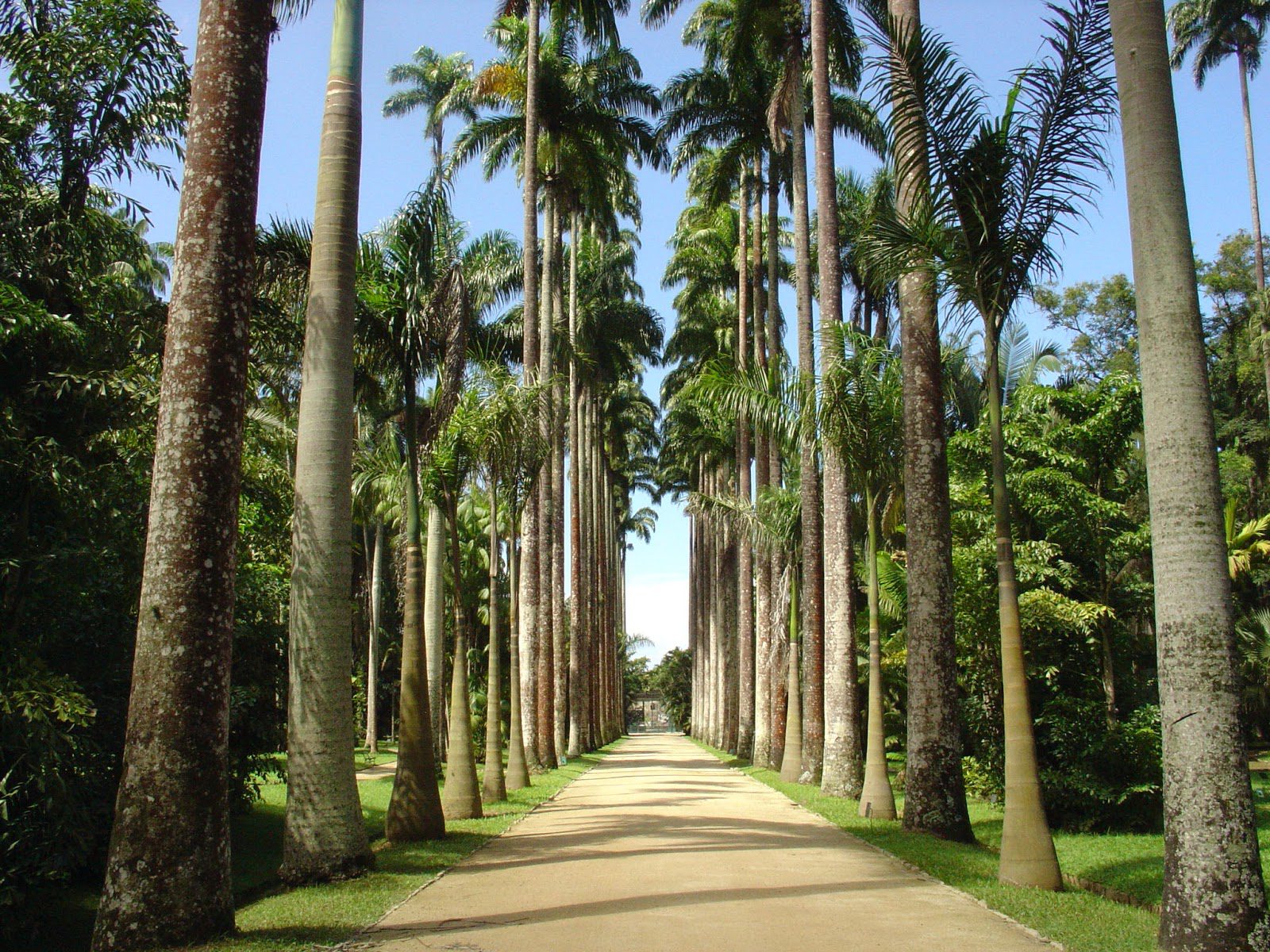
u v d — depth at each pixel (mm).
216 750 6914
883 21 9492
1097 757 13016
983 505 16203
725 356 18109
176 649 6840
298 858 9227
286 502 13953
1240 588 26609
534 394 16344
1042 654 14844
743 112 26672
